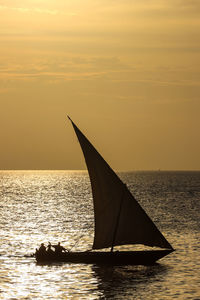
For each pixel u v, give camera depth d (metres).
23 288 72.56
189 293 70.00
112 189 87.62
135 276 79.12
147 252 86.56
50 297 68.44
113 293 70.19
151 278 77.81
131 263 86.88
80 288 72.69
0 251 98.50
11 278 77.81
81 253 88.38
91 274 80.31
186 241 110.56
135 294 69.69
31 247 103.38
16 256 93.75
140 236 86.38
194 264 87.25
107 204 88.31
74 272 81.62
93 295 69.38
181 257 93.00
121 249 102.31
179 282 75.56
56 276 79.12
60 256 88.88
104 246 88.62
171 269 83.69
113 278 77.81
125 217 87.12
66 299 67.62
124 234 87.25
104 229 88.81
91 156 88.38
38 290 71.62
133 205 86.38
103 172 88.06
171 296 68.69
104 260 87.25
